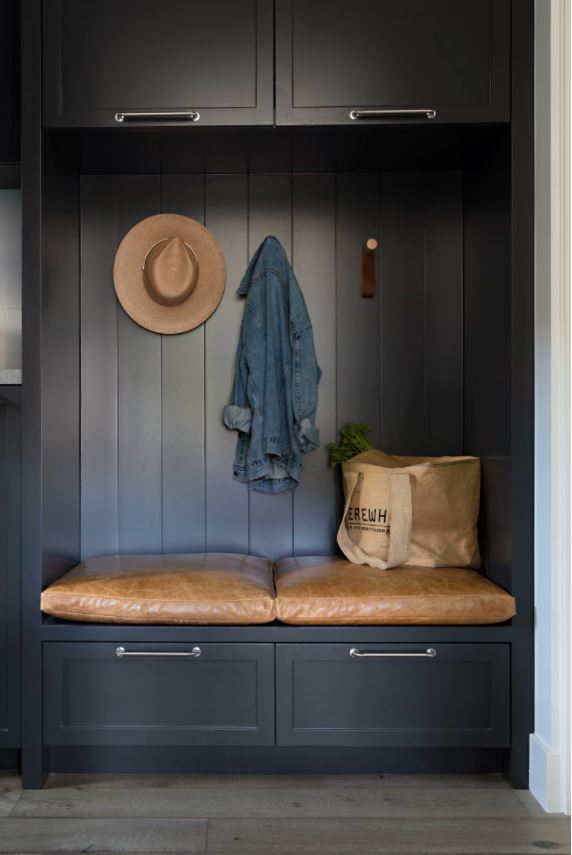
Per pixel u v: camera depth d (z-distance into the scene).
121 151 2.15
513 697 1.90
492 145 2.07
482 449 2.18
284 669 1.89
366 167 2.33
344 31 1.93
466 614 1.87
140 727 1.90
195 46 1.94
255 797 1.85
